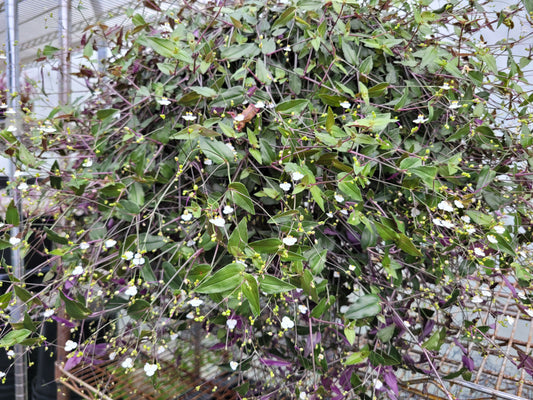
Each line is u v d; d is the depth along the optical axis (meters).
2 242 0.45
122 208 0.43
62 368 0.55
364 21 0.53
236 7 0.54
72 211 0.57
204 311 0.51
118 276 0.49
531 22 0.55
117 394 0.52
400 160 0.43
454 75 0.47
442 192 0.44
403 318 0.47
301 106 0.42
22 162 0.45
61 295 0.40
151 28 0.58
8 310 0.51
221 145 0.40
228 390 0.56
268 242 0.34
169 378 0.60
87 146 0.53
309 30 0.48
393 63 0.53
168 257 0.50
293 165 0.37
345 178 0.40
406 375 0.58
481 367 0.51
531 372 0.43
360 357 0.40
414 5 0.53
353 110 0.47
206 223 0.40
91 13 0.72
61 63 0.64
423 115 0.48
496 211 0.46
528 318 0.58
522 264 0.47
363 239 0.42
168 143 0.50
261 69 0.45
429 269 0.48
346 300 0.51
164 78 0.53
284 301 0.44
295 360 0.46
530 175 0.50
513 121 0.57
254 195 0.45
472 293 0.47
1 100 0.58
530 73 0.70
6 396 0.74
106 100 0.61
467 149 0.55
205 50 0.46
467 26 0.55
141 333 0.41
